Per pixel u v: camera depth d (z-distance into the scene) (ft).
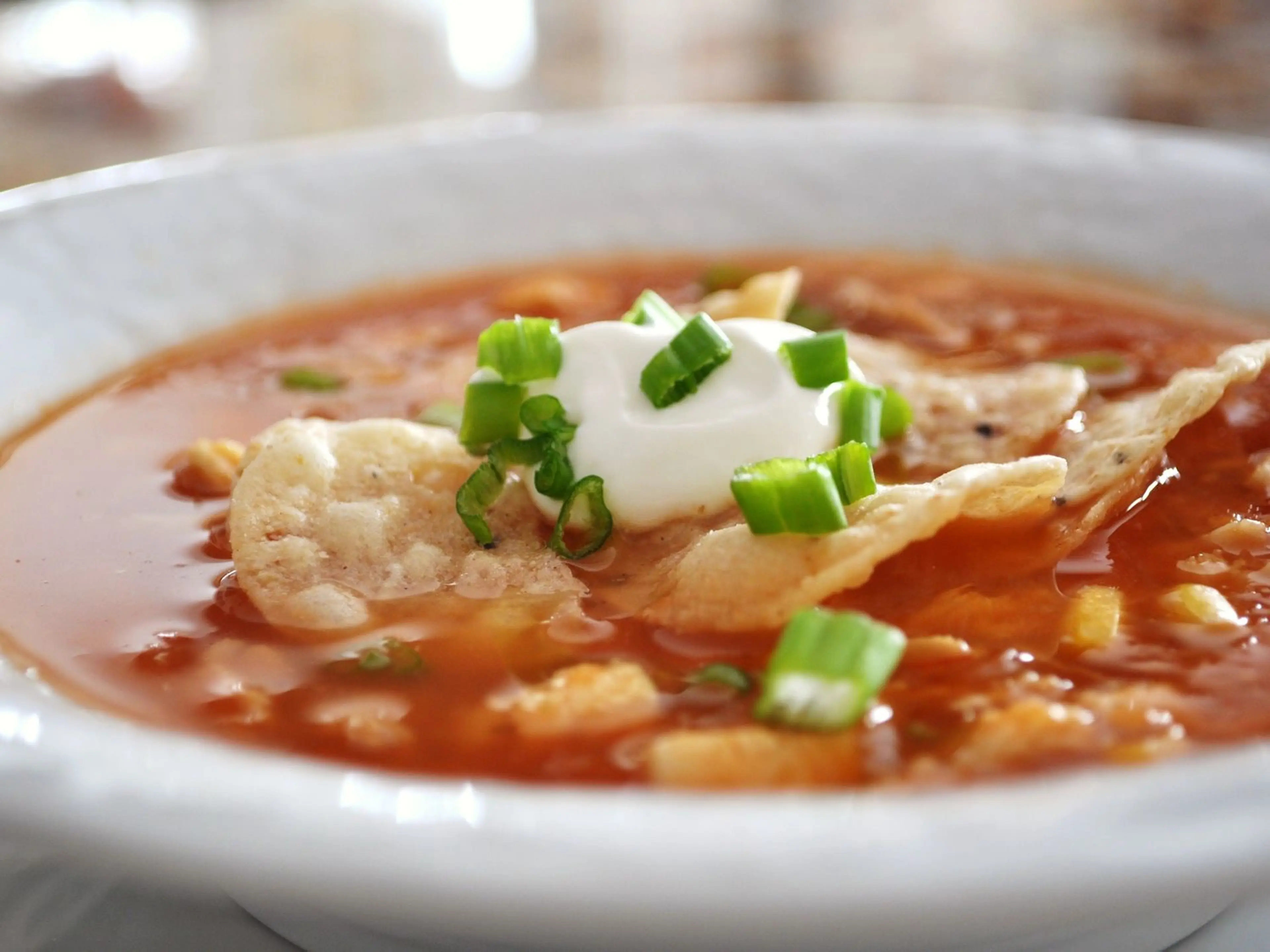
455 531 0.77
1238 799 0.52
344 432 0.79
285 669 0.70
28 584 0.77
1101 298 1.03
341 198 1.07
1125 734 0.64
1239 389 0.84
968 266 1.08
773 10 1.94
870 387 0.77
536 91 1.66
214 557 0.78
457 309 1.06
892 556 0.72
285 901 0.53
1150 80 1.48
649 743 0.65
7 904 0.65
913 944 0.56
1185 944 0.65
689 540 0.74
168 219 1.01
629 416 0.75
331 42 1.91
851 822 0.52
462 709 0.68
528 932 0.52
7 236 0.95
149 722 0.68
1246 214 1.00
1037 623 0.70
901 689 0.67
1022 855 0.51
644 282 1.09
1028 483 0.71
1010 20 1.77
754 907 0.51
